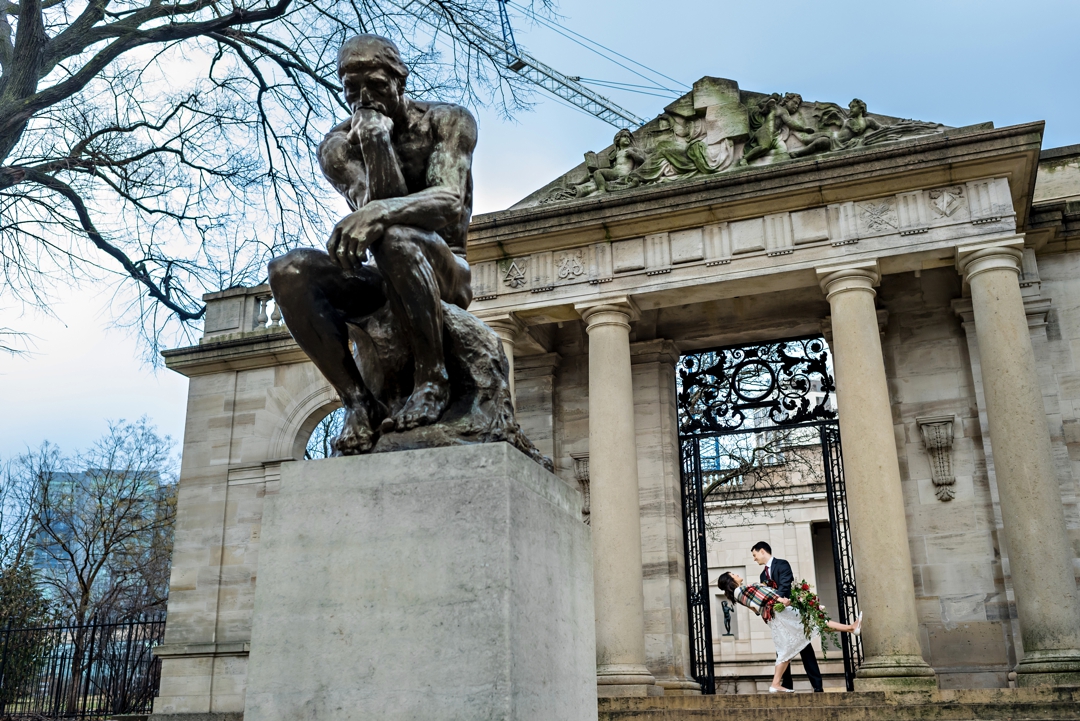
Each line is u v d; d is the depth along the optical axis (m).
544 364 25.19
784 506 44.44
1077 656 16.58
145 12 17.19
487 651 3.53
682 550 23.48
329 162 4.87
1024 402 18.03
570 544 4.46
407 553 3.73
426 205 4.42
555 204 21.84
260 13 18.23
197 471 28.58
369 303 4.71
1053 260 21.62
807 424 23.56
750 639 43.28
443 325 4.53
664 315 24.50
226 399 29.12
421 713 3.50
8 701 27.22
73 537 49.12
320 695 3.62
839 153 20.41
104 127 17.64
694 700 16.28
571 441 24.69
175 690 26.28
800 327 24.05
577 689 4.28
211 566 27.44
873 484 18.22
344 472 3.92
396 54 4.70
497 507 3.71
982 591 20.61
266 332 28.81
